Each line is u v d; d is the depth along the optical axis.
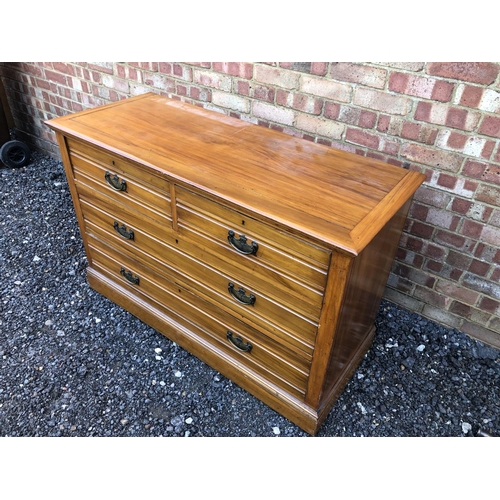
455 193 1.77
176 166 1.49
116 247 1.95
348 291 1.29
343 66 1.78
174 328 1.92
